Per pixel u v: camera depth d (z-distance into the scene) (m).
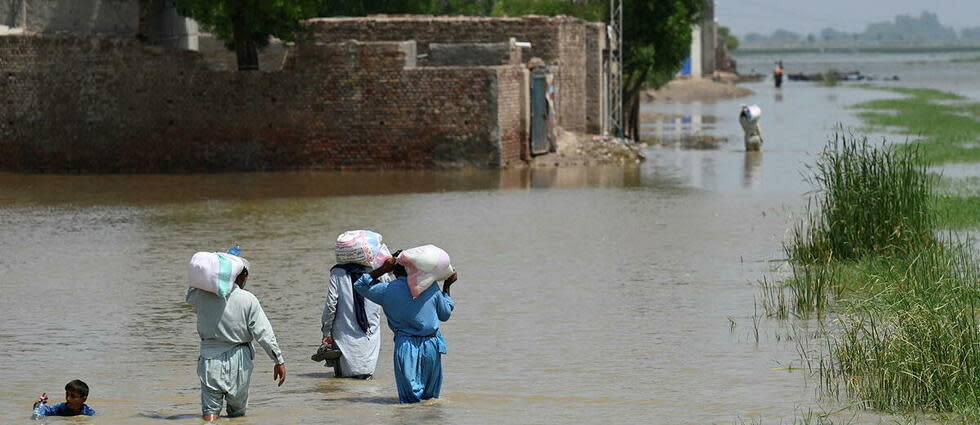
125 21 67.06
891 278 27.94
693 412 18.59
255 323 18.19
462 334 25.78
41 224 43.88
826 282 29.59
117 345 24.98
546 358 23.31
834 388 20.17
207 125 63.44
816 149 78.81
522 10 105.19
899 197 33.00
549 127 68.12
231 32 62.47
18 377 22.00
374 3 87.44
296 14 62.16
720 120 121.50
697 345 24.25
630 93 93.00
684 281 31.97
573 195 52.59
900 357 19.92
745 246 37.75
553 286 31.48
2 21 65.31
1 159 63.53
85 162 63.03
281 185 57.06
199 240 39.84
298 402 19.67
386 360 23.81
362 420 18.11
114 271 34.16
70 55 62.41
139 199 51.50
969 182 53.84
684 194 52.72
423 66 68.50
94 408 19.28
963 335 20.39
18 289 31.62
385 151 63.44
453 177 60.28
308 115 63.25
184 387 21.09
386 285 19.38
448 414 18.53
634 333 25.59
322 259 35.78
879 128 98.06
